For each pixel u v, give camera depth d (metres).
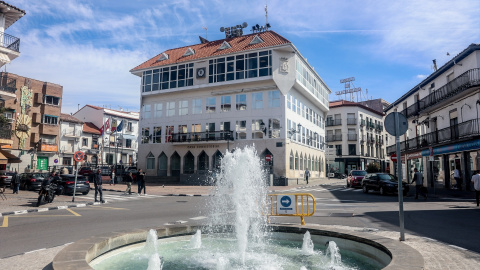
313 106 46.50
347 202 17.47
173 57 43.03
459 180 24.67
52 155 47.25
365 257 5.90
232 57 37.41
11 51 21.39
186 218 11.88
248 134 36.47
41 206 15.69
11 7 21.41
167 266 5.42
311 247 6.61
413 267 4.18
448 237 7.82
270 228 7.60
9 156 23.22
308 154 43.09
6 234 8.88
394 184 21.64
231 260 5.79
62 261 4.43
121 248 6.23
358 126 61.34
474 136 22.25
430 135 29.52
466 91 23.06
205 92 39.31
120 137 60.81
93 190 27.95
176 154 40.56
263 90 36.41
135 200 19.58
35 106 44.59
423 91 31.86
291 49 35.62
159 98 42.28
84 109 60.81
